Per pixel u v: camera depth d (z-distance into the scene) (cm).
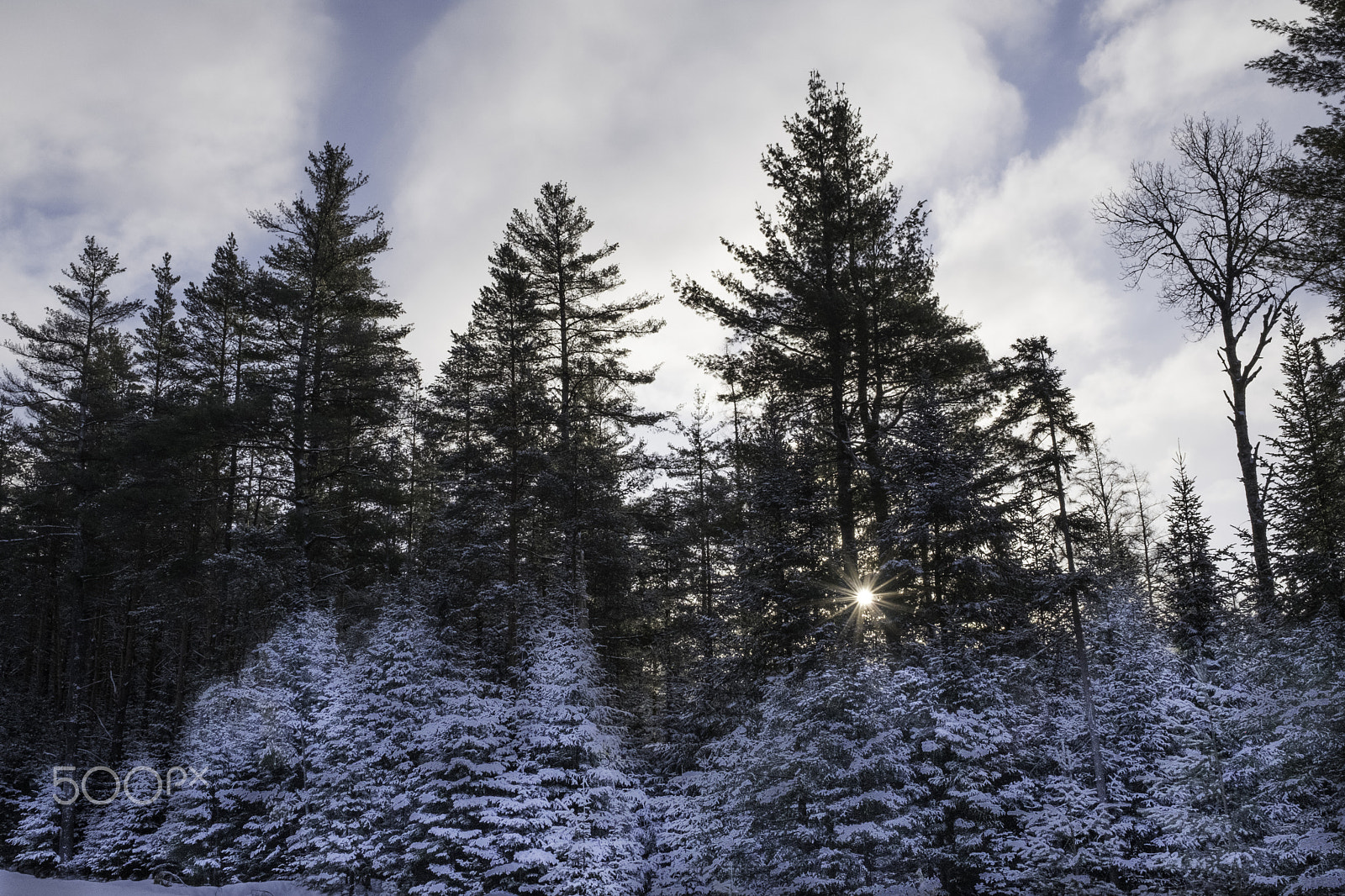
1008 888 1598
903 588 2159
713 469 3581
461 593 2680
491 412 3047
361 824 2000
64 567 3494
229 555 2628
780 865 1627
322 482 3091
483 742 1894
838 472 2425
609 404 3139
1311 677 1400
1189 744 1537
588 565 2998
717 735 2414
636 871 1886
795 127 2683
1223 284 2544
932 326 2403
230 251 3944
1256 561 2375
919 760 1791
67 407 3472
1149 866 1554
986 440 2306
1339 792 1398
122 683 3353
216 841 2275
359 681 2205
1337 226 2012
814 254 2591
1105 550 3250
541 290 3153
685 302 2545
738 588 2467
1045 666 2323
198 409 2788
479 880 1775
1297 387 2747
